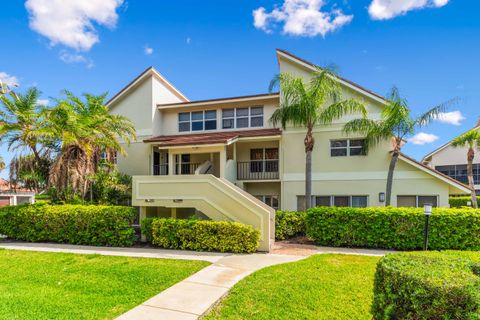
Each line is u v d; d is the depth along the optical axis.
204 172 14.20
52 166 11.55
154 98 16.52
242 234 8.72
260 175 15.30
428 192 12.53
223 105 16.30
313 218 10.02
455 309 2.69
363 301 4.79
